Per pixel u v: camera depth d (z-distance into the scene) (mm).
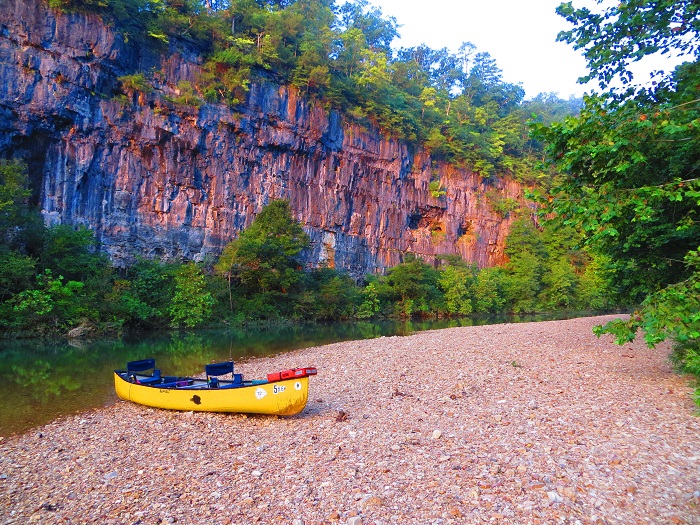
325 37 58469
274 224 40906
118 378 12469
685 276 11594
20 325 25156
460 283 56344
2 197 26375
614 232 8320
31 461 8227
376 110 58844
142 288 32625
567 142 9500
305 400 10312
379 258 58969
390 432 9023
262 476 7121
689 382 11750
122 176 36781
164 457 8219
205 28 43125
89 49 34562
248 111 44688
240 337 29000
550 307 63625
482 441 8148
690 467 6641
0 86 30703
